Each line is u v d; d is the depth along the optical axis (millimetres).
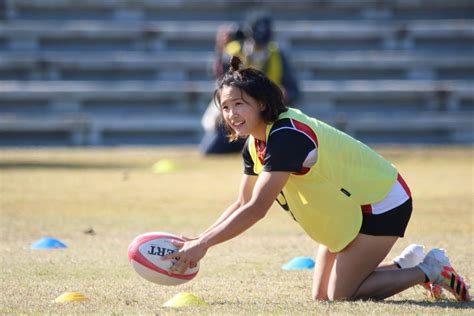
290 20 96125
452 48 94375
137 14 95688
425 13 97000
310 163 19547
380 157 20734
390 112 87438
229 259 26859
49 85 87750
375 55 92812
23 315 18156
